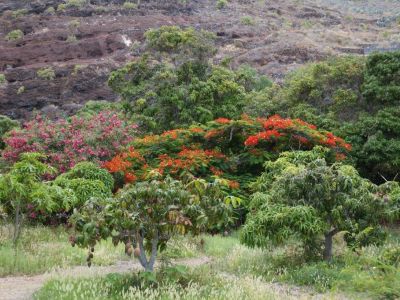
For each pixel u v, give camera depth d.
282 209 9.23
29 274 9.10
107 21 53.88
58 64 45.84
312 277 8.48
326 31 51.66
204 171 16.00
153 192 7.27
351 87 19.73
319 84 20.12
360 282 6.92
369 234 9.52
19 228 10.94
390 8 65.25
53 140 16.41
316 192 9.34
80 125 17.38
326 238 9.69
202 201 7.54
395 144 16.20
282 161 12.67
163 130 21.28
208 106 20.89
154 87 22.36
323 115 18.94
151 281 7.41
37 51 48.75
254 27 51.47
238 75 24.33
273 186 10.15
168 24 51.69
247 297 7.09
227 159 16.42
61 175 14.55
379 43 46.97
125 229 7.30
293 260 9.69
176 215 7.13
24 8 59.53
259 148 16.50
